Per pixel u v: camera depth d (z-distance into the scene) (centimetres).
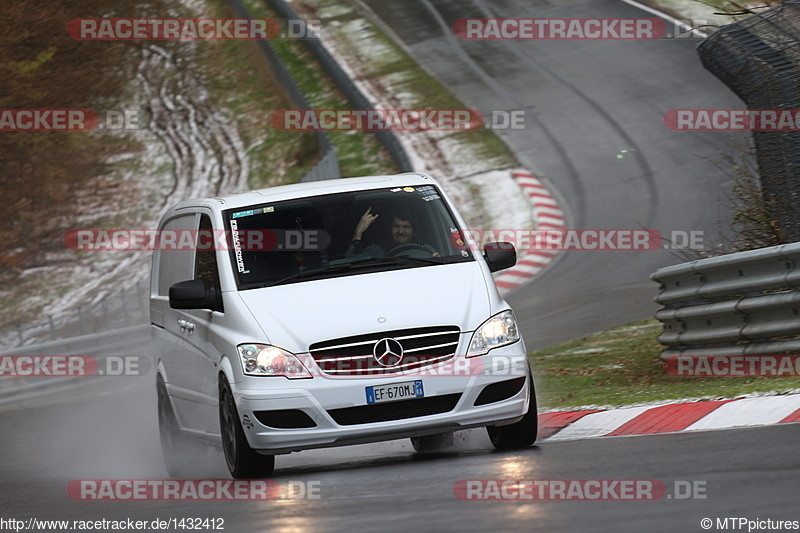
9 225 12331
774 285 3161
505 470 2177
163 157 13662
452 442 2877
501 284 6975
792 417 2409
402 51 14112
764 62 3859
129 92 15662
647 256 6844
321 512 1920
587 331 5188
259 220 2788
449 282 2614
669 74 11169
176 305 2694
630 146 9581
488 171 9712
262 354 2473
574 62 12288
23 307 10225
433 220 2800
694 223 7362
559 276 6850
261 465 2525
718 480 1806
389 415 2445
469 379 2469
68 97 15538
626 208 8138
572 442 2564
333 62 13400
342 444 2452
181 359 2972
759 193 3978
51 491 2862
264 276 2672
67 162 13775
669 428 2561
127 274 10725
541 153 9931
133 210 12412
